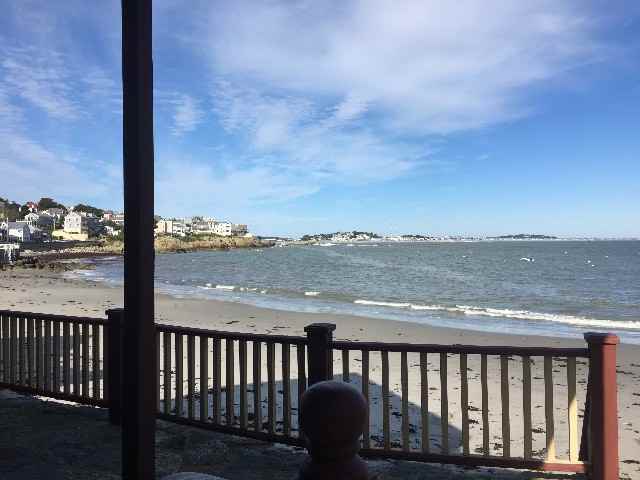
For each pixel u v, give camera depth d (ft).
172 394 25.88
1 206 508.94
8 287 107.45
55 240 477.36
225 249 561.84
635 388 31.32
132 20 10.63
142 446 11.35
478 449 20.26
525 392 14.08
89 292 95.66
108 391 17.57
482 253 397.39
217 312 67.15
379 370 33.50
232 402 16.46
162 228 628.69
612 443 13.05
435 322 64.08
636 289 122.72
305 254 412.98
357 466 3.51
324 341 14.96
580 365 37.01
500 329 58.29
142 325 11.27
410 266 227.81
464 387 14.48
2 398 20.42
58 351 19.93
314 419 3.44
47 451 14.79
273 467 14.19
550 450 13.93
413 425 22.94
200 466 14.17
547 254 362.94
